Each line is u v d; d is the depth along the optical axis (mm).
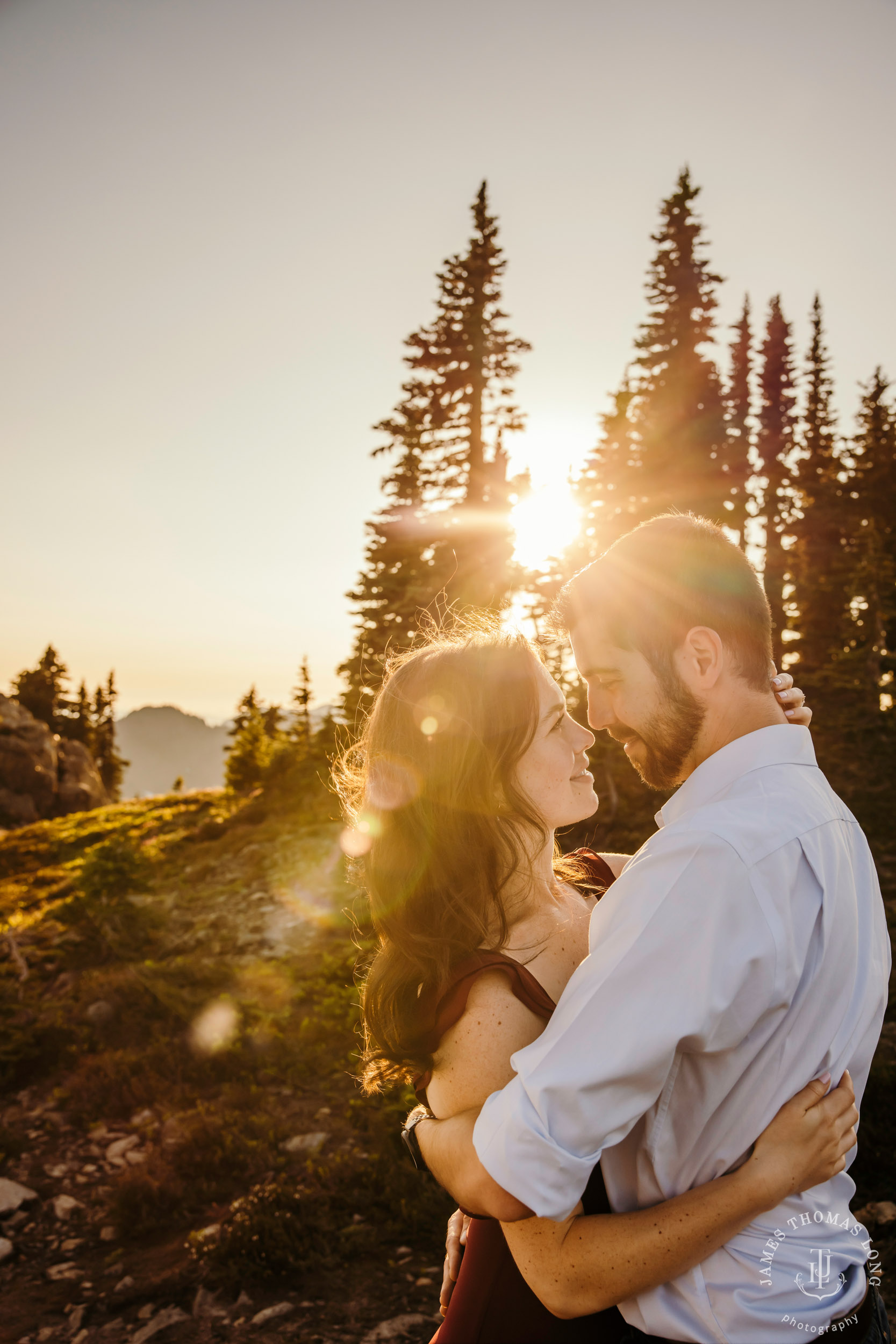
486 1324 1376
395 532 16906
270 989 8852
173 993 8227
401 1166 5273
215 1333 4016
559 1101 1091
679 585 1369
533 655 1602
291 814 19281
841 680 19938
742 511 17328
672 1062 1164
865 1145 4656
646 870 1198
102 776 72625
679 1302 1197
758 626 1387
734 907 1124
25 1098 6969
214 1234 4742
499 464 17094
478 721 1475
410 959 1382
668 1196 1221
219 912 12602
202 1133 5840
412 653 1671
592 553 16438
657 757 1438
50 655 73812
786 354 29281
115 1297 4387
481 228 17969
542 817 1525
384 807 1522
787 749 1335
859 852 1398
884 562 22641
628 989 1113
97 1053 7461
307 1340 3910
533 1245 1194
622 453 17078
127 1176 5344
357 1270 4492
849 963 1231
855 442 28875
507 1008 1304
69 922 11719
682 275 18281
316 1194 5074
